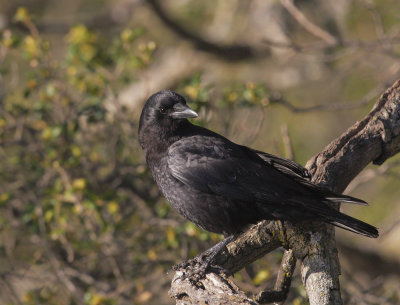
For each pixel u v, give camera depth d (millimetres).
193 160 8773
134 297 11594
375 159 8844
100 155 12617
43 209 11922
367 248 16375
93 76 12625
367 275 16297
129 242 12156
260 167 8727
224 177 8633
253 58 20062
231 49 19844
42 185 12234
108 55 12938
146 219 11961
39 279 12031
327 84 19203
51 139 11859
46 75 12359
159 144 9125
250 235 8250
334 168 8484
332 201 8055
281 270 8156
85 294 11031
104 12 20438
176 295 7730
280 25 17734
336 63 19047
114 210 11367
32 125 12531
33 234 12289
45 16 24125
